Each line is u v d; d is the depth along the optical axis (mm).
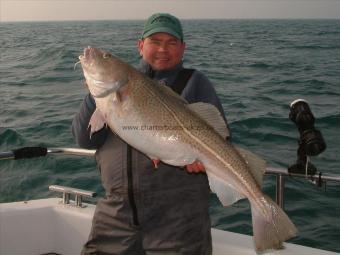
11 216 3498
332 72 20438
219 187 2574
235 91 14727
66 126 9758
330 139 8750
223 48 34781
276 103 12609
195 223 2729
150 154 2535
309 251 2984
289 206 5582
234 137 9031
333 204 5598
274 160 7488
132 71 2525
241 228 5031
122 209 2770
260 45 39125
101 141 2846
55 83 16391
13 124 10188
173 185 2697
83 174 6852
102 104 2514
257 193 2570
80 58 2590
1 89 15406
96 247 2916
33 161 7367
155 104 2514
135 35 53688
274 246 2506
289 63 24062
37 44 38219
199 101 2834
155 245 2758
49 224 3652
